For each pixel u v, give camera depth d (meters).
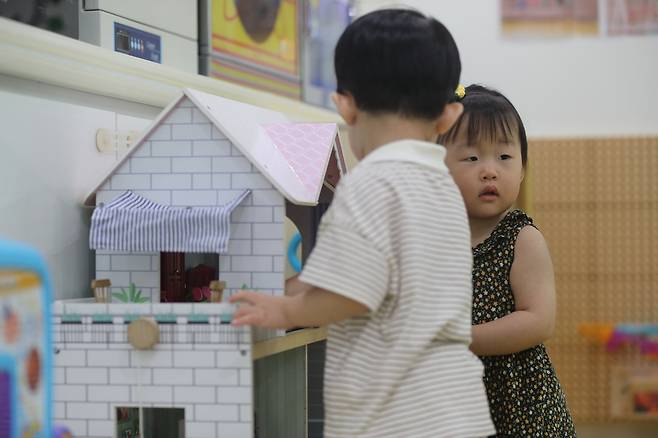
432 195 1.06
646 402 3.85
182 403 1.08
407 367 1.00
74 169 1.31
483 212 1.41
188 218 1.14
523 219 1.40
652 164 3.92
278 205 1.19
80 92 1.36
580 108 4.07
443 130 1.16
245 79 2.14
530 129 4.11
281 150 1.30
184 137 1.22
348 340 1.04
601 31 4.05
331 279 0.98
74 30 1.50
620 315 3.91
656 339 3.84
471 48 4.13
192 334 1.08
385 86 1.09
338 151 1.42
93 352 1.10
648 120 4.04
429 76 1.09
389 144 1.08
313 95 2.57
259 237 1.19
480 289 1.37
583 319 3.92
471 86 1.53
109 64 1.40
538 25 4.08
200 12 1.94
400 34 1.09
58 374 1.11
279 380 1.48
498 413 1.35
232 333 1.07
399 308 1.01
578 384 3.90
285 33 2.38
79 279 1.32
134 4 1.61
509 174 1.41
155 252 1.22
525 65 4.10
